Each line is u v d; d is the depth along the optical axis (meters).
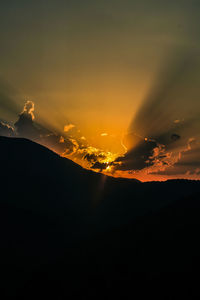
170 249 40.25
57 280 43.66
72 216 111.88
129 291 33.75
